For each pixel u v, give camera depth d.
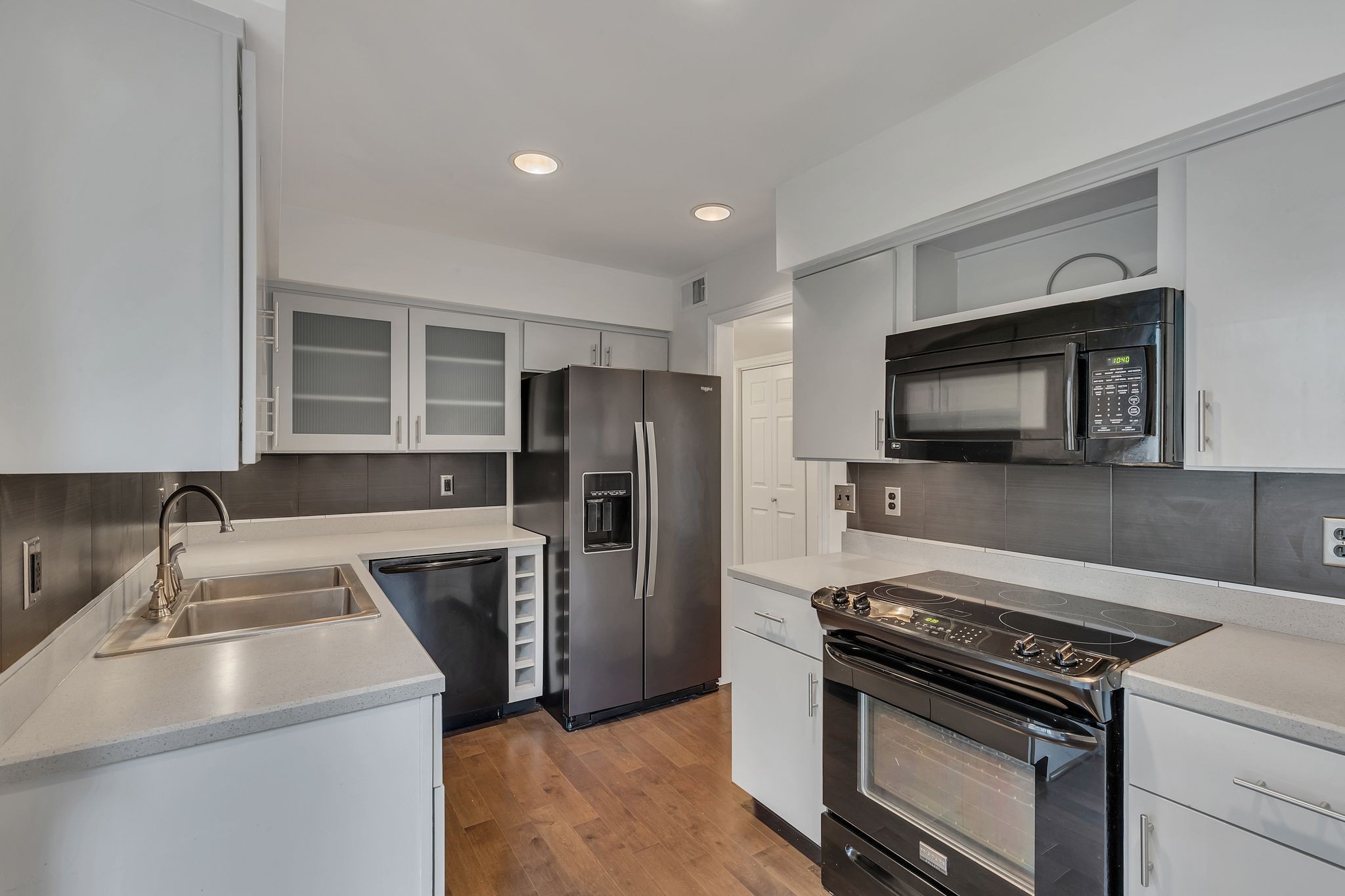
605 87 1.77
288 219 2.63
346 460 3.08
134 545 1.76
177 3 0.98
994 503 2.06
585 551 2.91
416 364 2.98
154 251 0.96
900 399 1.93
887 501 2.41
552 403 3.02
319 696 1.17
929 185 1.86
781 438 4.62
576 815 2.21
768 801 2.10
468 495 3.39
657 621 3.12
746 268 3.12
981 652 1.40
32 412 0.89
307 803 1.16
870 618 1.67
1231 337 1.30
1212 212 1.33
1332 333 1.18
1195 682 1.16
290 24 1.49
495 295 3.11
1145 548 1.71
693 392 3.21
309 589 2.11
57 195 0.91
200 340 0.99
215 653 1.40
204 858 1.08
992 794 1.43
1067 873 1.27
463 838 2.08
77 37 0.92
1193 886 1.13
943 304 2.09
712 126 1.97
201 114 0.99
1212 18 1.30
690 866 1.95
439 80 1.73
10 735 0.99
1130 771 1.21
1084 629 1.51
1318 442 1.20
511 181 2.38
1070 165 1.53
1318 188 1.20
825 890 1.85
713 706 3.18
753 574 2.18
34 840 0.96
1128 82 1.43
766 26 1.51
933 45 1.58
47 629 1.16
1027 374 1.59
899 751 1.65
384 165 2.24
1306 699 1.07
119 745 1.00
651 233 2.93
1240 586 1.54
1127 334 1.40
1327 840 0.98
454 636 2.85
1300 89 1.19
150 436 0.96
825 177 2.20
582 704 2.91
